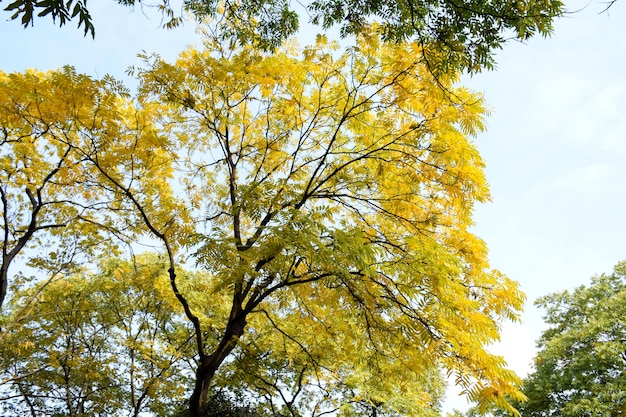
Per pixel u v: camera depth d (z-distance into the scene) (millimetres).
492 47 3891
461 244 6609
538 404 17625
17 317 11250
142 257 14414
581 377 16609
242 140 9023
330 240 5312
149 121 8234
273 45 5605
